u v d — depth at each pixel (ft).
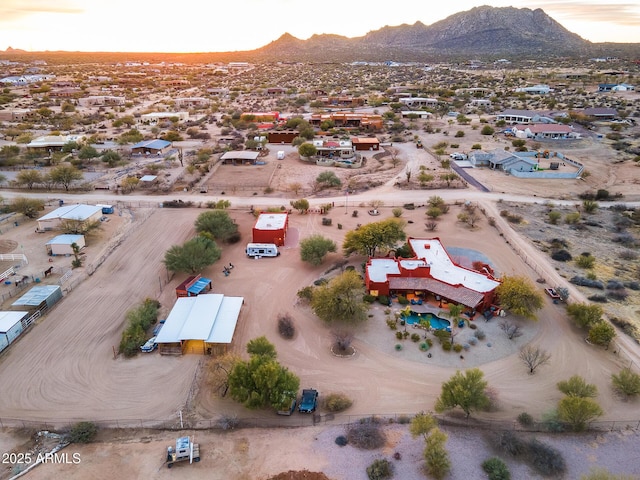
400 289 198.08
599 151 440.04
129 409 141.49
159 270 226.17
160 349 166.50
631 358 163.22
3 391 147.54
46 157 415.85
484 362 161.58
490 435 130.72
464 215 283.59
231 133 534.78
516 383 151.74
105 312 191.01
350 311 176.96
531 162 380.78
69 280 213.87
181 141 502.38
